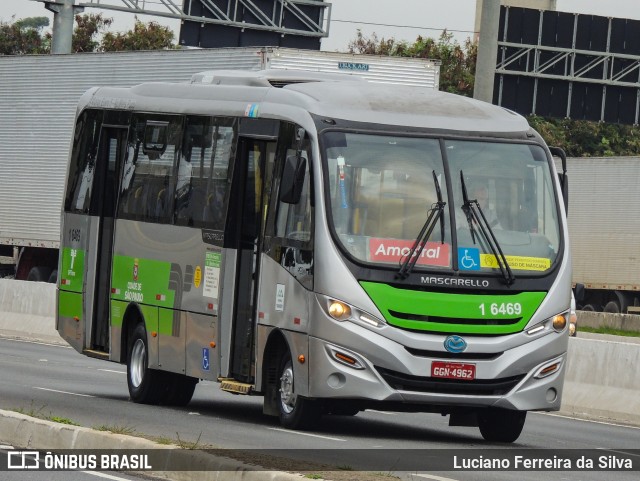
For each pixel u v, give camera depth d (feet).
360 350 101.76
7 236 294.25
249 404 138.10
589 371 152.15
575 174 365.40
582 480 88.84
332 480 74.02
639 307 359.66
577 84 324.80
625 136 504.02
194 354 119.96
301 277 105.50
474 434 118.73
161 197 127.54
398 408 104.58
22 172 291.38
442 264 103.91
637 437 127.65
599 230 359.66
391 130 107.55
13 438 92.27
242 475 75.82
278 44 323.78
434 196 105.70
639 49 325.42
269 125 113.19
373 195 105.09
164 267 125.59
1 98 295.28
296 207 107.65
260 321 111.14
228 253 116.57
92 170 140.26
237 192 117.08
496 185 107.65
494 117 111.55
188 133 124.88
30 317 226.79
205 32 320.70
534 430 128.26
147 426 106.01
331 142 105.91
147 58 259.19
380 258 103.30
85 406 121.08
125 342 132.67
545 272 106.22
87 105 143.13
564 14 322.75
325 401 104.83
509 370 103.65
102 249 138.92
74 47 553.23
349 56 232.32
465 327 103.04
